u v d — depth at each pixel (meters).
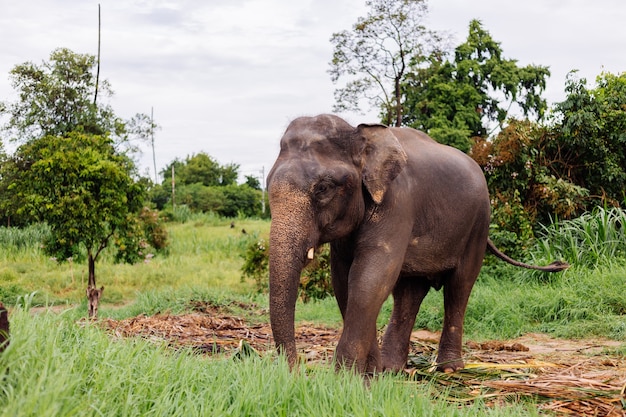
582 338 8.50
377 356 5.53
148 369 4.02
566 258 12.11
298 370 4.52
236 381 4.08
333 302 12.60
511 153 14.93
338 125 5.24
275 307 4.74
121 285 18.11
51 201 13.39
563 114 15.97
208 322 9.55
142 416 3.46
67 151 13.86
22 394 2.99
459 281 6.37
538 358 6.98
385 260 5.33
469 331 9.27
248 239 25.61
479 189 6.33
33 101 28.25
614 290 9.70
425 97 26.16
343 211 5.12
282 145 5.20
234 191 48.28
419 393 4.66
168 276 19.02
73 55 28.98
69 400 3.13
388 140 5.34
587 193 15.14
